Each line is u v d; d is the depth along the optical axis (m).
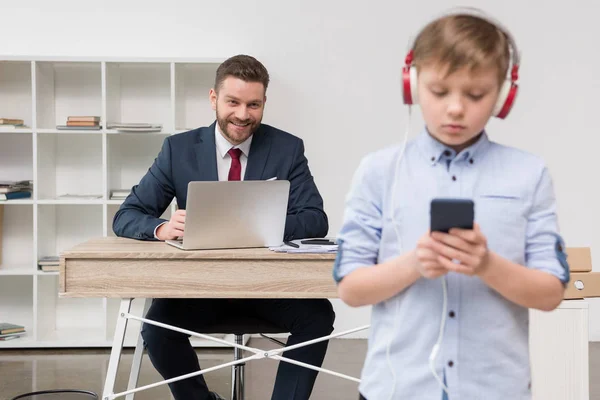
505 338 1.25
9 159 4.55
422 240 1.10
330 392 3.49
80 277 2.14
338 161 4.58
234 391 2.67
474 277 1.24
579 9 4.52
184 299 2.58
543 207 1.26
